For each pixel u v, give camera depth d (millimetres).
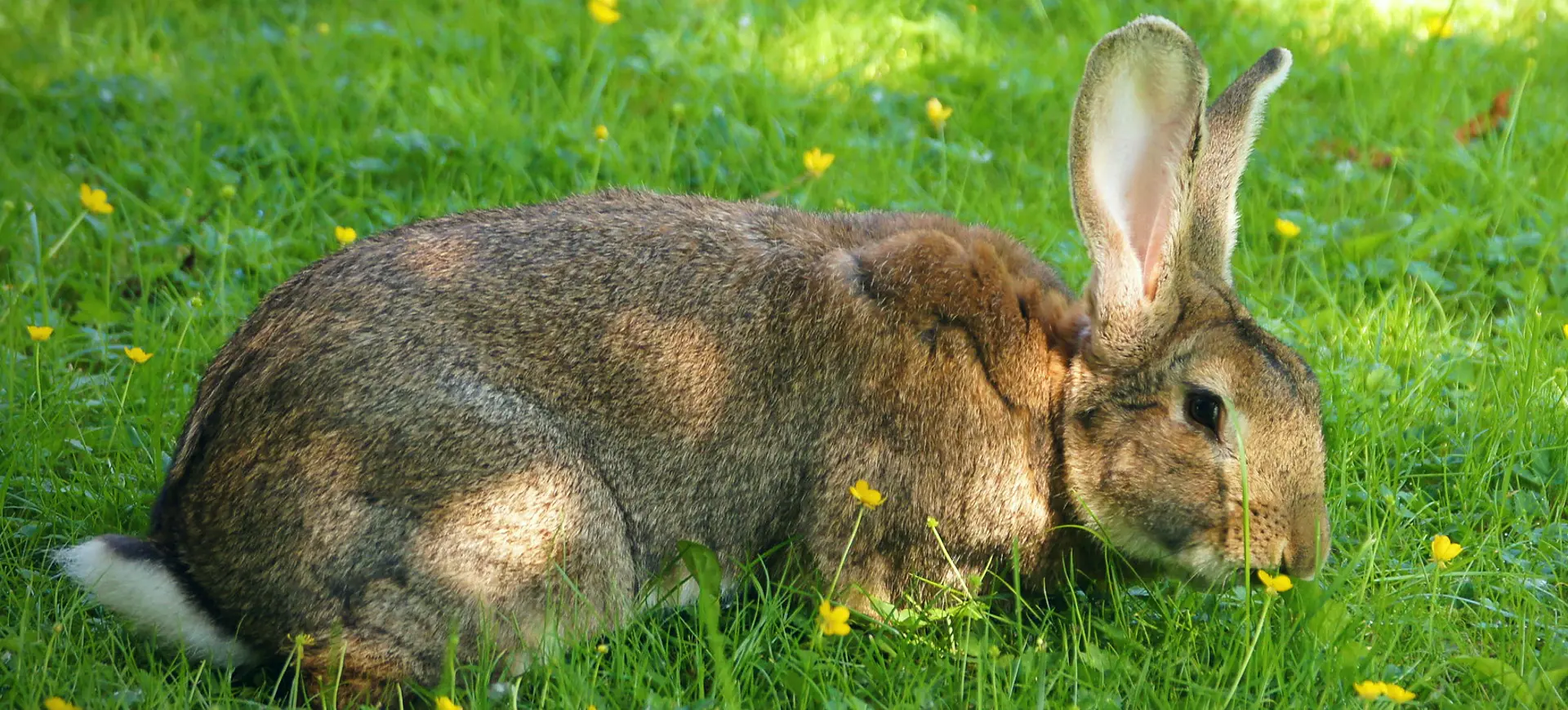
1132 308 7961
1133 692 7453
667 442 7918
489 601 7492
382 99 13727
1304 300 11539
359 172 12391
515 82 14383
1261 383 7809
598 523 7738
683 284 8039
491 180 12484
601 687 7512
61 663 7352
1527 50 16562
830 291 8102
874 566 8164
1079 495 8133
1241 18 16969
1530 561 8680
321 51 14586
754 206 8805
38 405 9562
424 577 7371
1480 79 15258
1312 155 13602
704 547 7918
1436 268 11867
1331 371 10094
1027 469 8148
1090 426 8078
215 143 13000
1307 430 7852
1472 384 10281
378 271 7828
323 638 7371
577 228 8172
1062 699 7465
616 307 7910
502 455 7477
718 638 7301
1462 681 7766
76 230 11656
